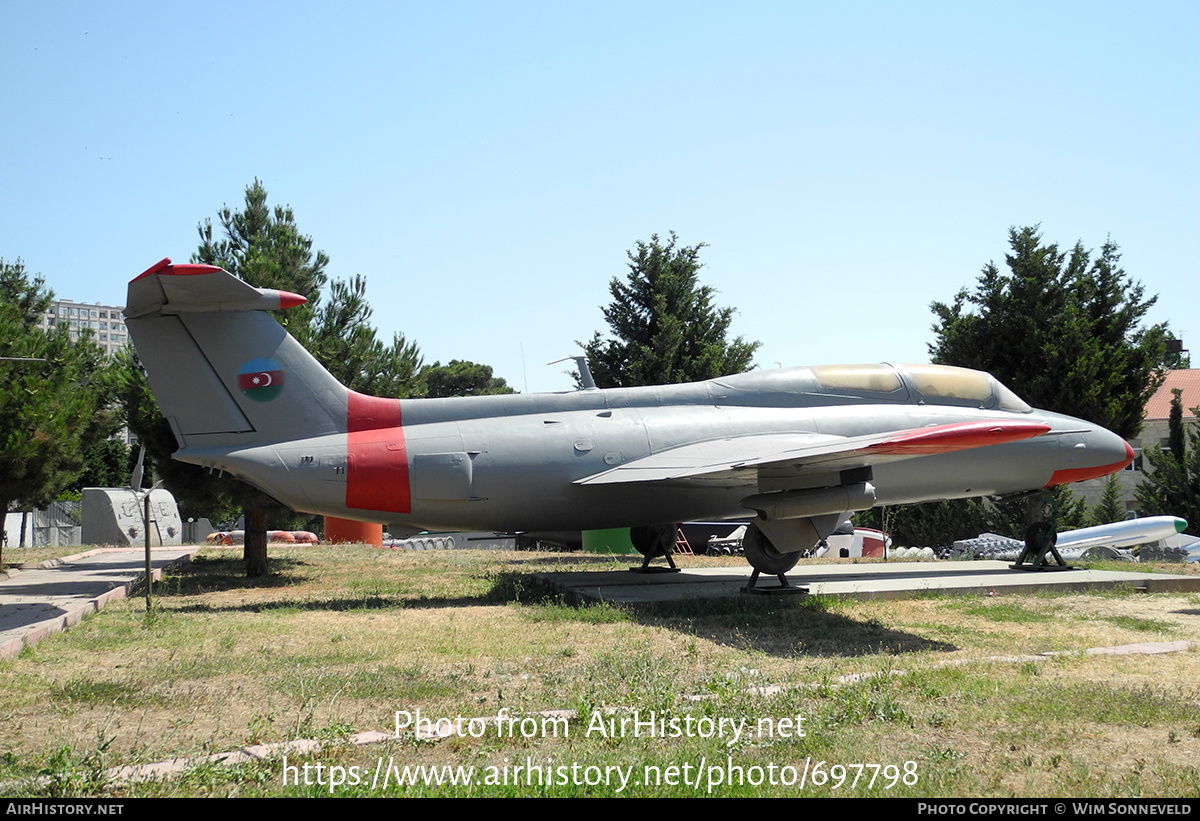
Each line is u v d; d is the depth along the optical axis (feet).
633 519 49.85
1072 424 55.26
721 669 27.58
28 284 112.57
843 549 90.07
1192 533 101.14
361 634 34.32
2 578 56.90
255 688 24.97
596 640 32.96
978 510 110.01
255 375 44.45
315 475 44.37
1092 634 33.94
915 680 25.09
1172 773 17.13
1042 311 107.14
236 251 67.00
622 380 126.93
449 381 205.36
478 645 31.83
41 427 56.39
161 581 55.83
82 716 21.90
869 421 51.06
